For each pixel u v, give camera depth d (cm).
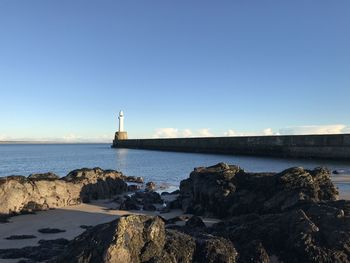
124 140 14762
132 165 6003
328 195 1783
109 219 1881
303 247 1022
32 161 7369
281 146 6869
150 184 3372
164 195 2792
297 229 1073
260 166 5231
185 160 6844
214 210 1966
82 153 11031
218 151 8569
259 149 7331
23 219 1850
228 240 1062
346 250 1005
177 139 10450
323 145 6125
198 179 2144
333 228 1068
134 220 936
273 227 1112
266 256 1016
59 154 10462
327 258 993
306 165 5228
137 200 2425
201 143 9275
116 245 862
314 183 1802
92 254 873
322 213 1145
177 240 979
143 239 921
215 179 2031
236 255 1009
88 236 927
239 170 2125
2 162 7044
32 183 2123
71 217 1909
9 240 1448
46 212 2030
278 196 1784
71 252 905
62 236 1520
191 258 970
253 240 1067
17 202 1966
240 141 7869
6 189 1969
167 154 9125
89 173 2691
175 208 2222
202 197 2052
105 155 9469
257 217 1333
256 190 1891
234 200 1902
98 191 2597
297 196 1731
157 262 898
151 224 940
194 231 1321
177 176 4388
